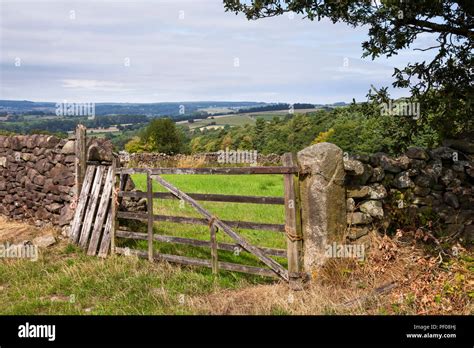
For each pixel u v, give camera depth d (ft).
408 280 21.65
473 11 27.78
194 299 22.61
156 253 29.22
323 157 23.11
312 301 20.76
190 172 27.53
